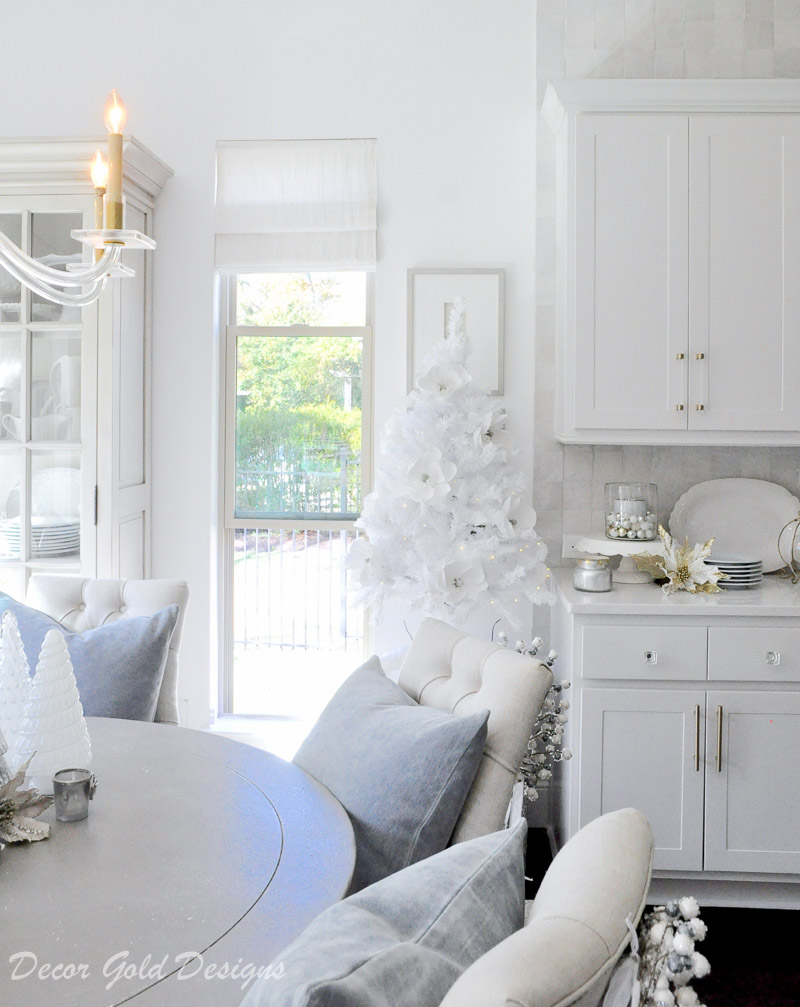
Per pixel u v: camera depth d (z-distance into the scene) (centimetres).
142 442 333
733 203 289
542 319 326
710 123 289
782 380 291
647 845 102
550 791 327
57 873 127
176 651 249
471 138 329
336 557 349
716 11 318
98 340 299
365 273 345
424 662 197
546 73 322
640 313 292
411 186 331
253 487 351
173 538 341
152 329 339
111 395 300
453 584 275
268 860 132
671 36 319
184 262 338
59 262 299
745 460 326
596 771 272
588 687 271
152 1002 98
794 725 268
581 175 291
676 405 292
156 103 337
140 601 251
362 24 331
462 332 299
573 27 320
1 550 307
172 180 337
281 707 353
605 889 90
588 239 292
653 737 271
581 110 291
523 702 167
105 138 288
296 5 333
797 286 289
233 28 334
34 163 294
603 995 84
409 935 96
